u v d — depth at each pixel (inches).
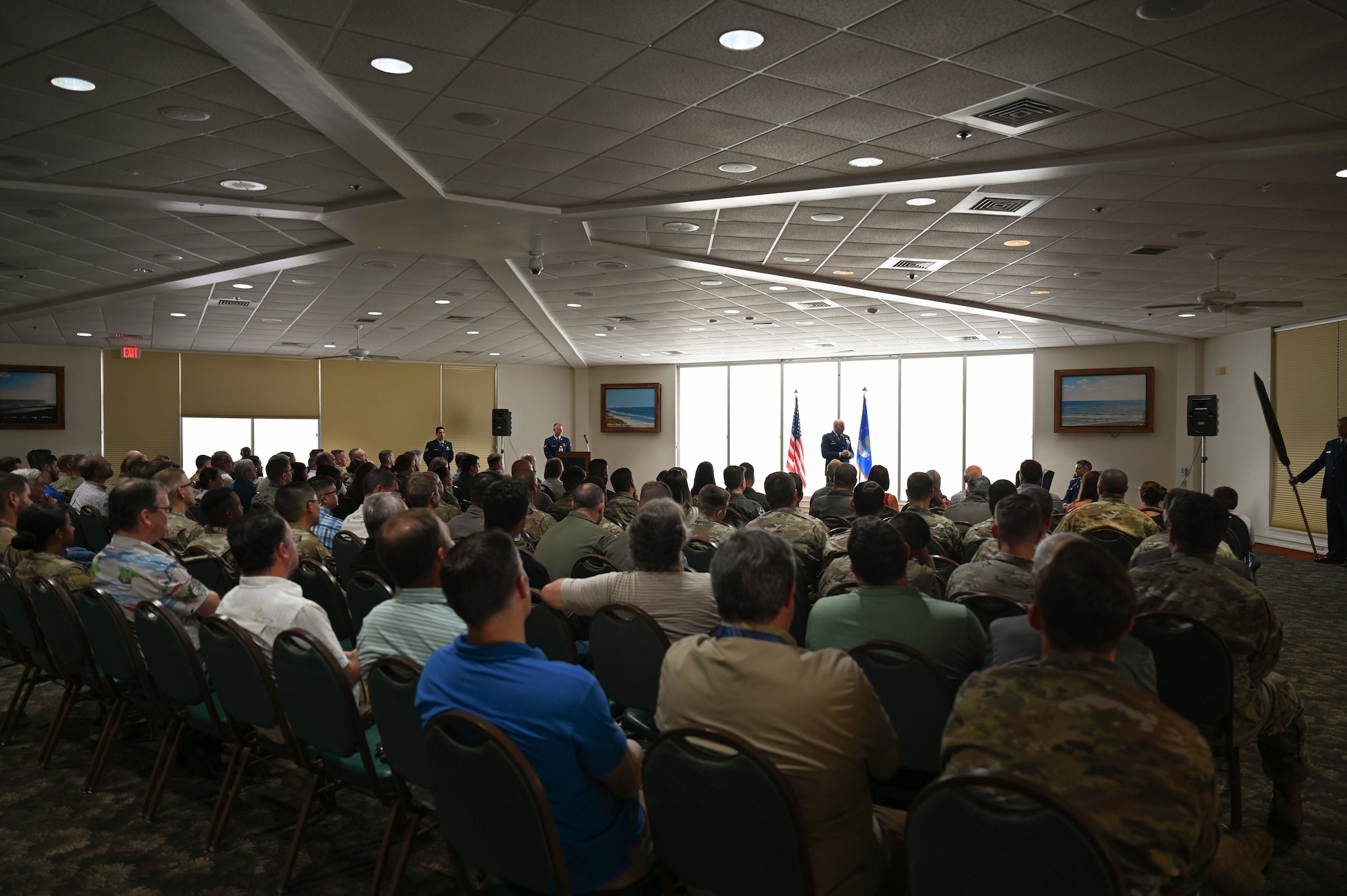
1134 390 549.3
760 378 698.8
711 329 524.1
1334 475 376.2
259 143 197.8
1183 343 534.9
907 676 87.7
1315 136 184.4
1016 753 52.8
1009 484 221.8
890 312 450.0
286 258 322.0
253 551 105.7
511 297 420.8
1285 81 157.9
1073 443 571.8
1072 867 47.1
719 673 64.9
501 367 738.2
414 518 90.7
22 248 304.2
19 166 211.8
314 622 103.3
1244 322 453.7
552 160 211.9
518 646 66.6
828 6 133.1
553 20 138.3
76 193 229.9
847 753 62.2
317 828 113.4
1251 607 99.6
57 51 147.8
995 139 193.9
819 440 675.4
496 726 62.3
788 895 60.2
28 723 157.1
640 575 110.0
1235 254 303.3
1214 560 106.7
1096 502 203.5
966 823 50.4
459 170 220.8
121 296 397.1
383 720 84.5
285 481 278.2
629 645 106.4
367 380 691.4
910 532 132.9
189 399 626.8
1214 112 174.1
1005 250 305.3
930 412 633.6
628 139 196.1
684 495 256.7
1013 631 84.2
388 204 246.5
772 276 353.7
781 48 148.6
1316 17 133.2
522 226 274.7
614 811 68.1
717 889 63.5
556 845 60.6
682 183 232.8
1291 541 438.0
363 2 131.9
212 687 113.8
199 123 183.2
